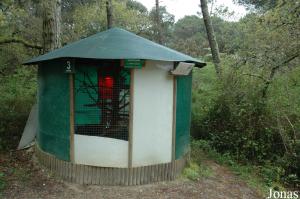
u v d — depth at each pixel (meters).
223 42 14.30
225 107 8.78
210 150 8.35
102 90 5.77
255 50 8.84
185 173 6.41
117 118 5.77
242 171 7.39
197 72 10.88
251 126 8.31
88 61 5.73
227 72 8.98
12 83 10.28
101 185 5.72
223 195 5.83
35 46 9.18
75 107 5.80
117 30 6.44
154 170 5.90
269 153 8.28
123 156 5.73
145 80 5.71
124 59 5.38
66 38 15.30
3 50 10.41
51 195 5.30
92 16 18.83
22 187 5.54
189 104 6.94
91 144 5.77
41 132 6.71
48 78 6.34
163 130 5.98
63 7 20.98
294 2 8.11
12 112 9.02
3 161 6.70
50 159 6.21
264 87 8.41
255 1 13.59
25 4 8.70
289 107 8.09
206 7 11.41
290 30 8.34
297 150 7.82
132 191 5.55
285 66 8.58
